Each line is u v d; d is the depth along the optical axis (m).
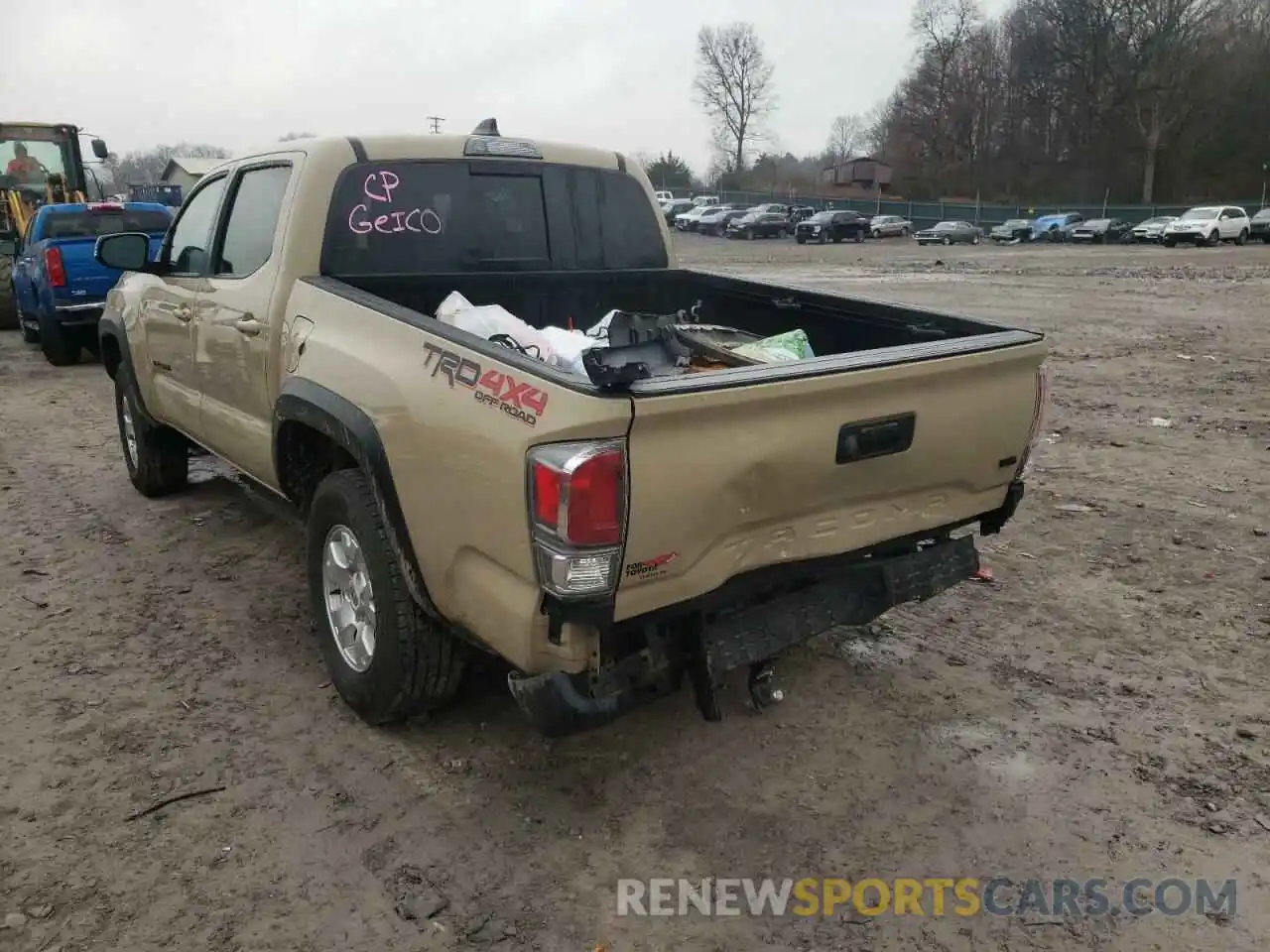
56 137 16.28
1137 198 70.25
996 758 3.49
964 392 3.26
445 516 2.97
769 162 97.81
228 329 4.34
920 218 67.88
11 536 5.62
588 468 2.49
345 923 2.68
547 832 3.08
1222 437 7.93
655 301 4.99
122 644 4.29
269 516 5.96
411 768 3.40
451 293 4.10
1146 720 3.74
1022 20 76.94
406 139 4.28
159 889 2.80
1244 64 66.62
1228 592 4.88
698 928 2.70
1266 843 3.05
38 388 10.38
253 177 4.52
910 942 2.66
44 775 3.32
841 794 3.28
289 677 4.02
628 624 2.75
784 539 3.02
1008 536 5.68
